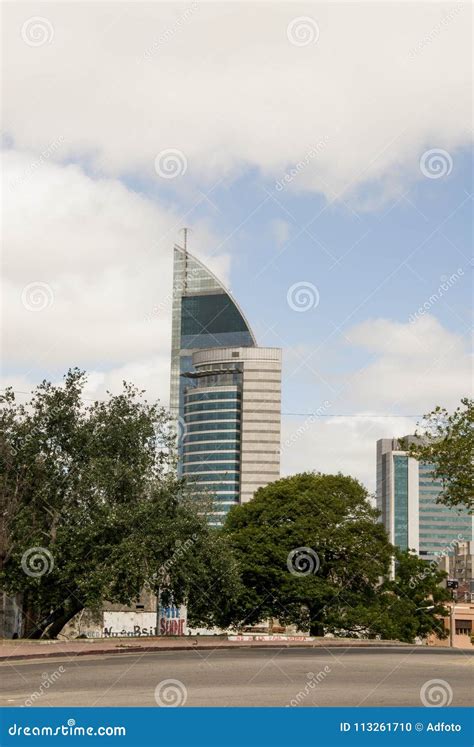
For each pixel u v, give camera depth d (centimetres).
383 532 6788
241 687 1916
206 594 4784
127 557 4200
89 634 5844
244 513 6938
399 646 5278
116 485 4388
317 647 4625
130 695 1727
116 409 4597
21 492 4344
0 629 5197
